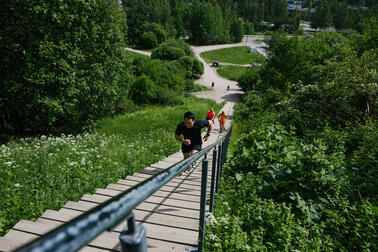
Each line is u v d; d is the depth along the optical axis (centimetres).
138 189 79
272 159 643
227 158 729
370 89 1029
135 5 10106
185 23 12862
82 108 1609
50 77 1208
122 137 1184
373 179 558
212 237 280
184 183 486
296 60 2959
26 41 1212
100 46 1638
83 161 593
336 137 904
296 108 1390
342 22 14300
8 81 1144
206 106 3281
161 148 1015
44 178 498
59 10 1234
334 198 471
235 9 17200
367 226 385
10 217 363
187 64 6072
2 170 512
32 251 28
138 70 4450
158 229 294
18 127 1586
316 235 374
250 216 392
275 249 326
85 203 360
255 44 12950
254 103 2748
